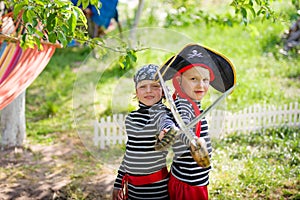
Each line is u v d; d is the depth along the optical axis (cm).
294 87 725
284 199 391
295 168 445
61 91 737
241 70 790
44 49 337
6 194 415
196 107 234
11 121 520
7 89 293
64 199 409
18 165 481
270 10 367
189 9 696
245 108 564
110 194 416
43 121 618
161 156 239
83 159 498
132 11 1228
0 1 337
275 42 974
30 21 249
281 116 574
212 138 248
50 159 497
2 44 350
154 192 251
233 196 395
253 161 469
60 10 246
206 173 256
